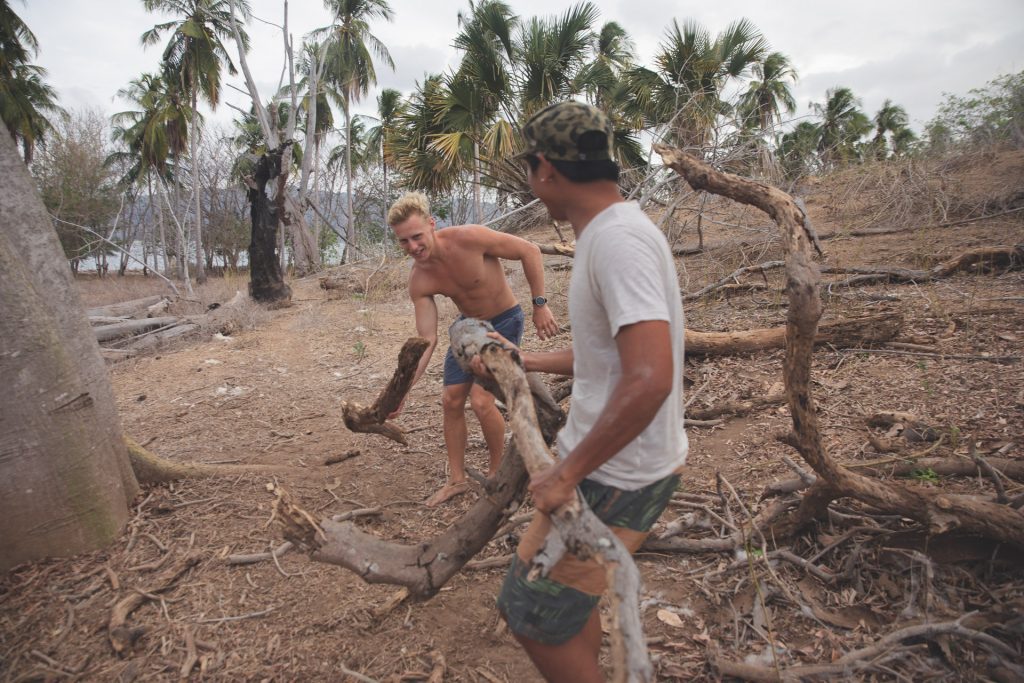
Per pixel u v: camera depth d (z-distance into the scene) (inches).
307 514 74.8
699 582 94.0
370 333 286.0
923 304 197.8
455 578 101.3
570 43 505.0
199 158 1214.3
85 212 1061.8
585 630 62.1
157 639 91.0
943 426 120.9
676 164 78.2
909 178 335.0
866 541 92.7
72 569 106.1
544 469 53.8
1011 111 394.9
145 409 195.9
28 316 105.3
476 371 71.6
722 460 126.6
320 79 924.0
